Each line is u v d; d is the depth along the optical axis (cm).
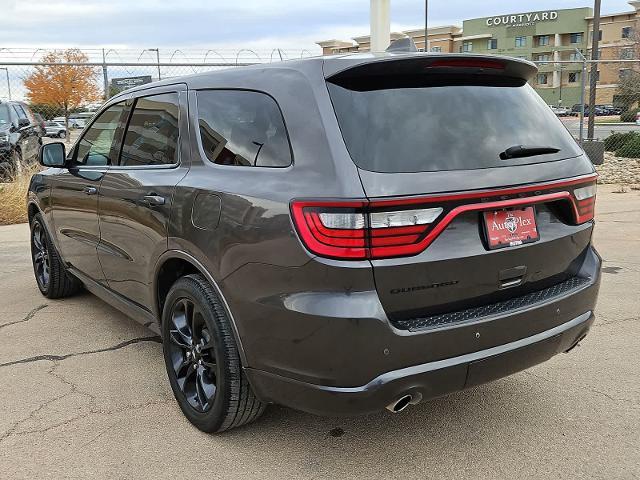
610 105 5444
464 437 311
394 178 243
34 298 554
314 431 317
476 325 256
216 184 292
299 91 271
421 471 282
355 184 238
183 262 329
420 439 309
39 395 358
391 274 241
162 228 327
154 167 355
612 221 884
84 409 341
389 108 264
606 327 462
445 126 270
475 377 262
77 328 472
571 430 316
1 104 1230
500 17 8494
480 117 282
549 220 294
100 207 403
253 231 262
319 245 239
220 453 297
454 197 249
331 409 248
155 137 364
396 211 240
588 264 318
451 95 282
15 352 424
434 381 252
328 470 283
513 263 274
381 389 241
